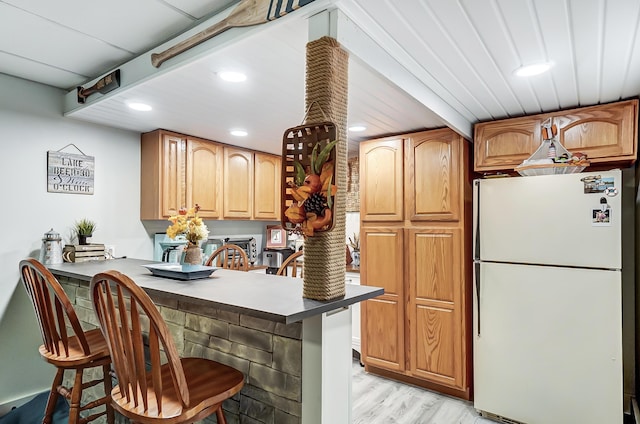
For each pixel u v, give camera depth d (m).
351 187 4.14
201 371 1.40
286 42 1.58
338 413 1.33
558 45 1.62
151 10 1.61
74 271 2.08
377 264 3.14
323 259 1.29
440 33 1.53
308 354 1.29
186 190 3.21
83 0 1.54
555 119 2.45
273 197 4.11
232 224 4.00
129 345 1.17
